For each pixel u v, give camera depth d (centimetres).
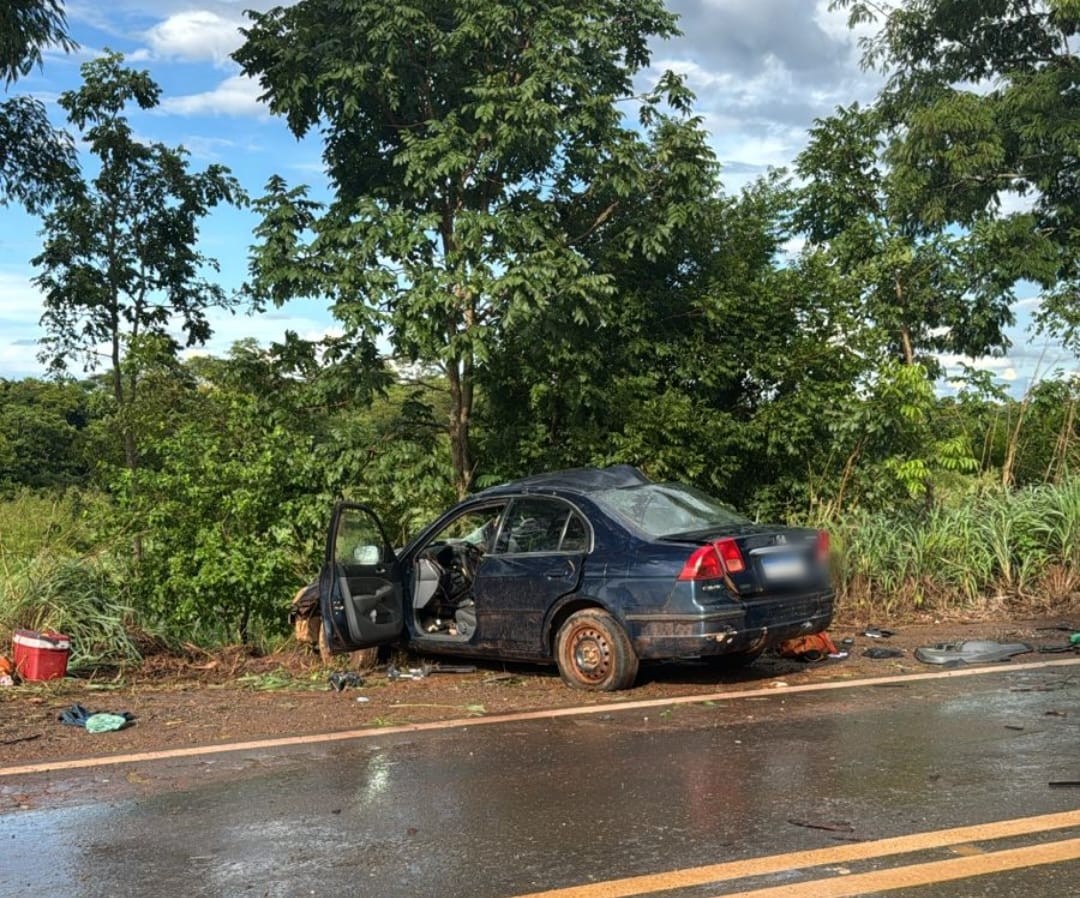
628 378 1367
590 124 1269
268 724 684
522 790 519
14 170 1633
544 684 798
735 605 726
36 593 937
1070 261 1819
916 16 2014
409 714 708
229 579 1017
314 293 1266
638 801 496
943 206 1805
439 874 409
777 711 686
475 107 1251
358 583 836
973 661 843
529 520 821
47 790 538
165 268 1677
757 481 1482
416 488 1299
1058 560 1153
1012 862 406
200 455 1098
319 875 411
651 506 802
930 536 1142
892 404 1327
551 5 1302
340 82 1262
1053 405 1399
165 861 430
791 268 1548
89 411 1720
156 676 882
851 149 1608
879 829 448
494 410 1423
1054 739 589
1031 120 1834
